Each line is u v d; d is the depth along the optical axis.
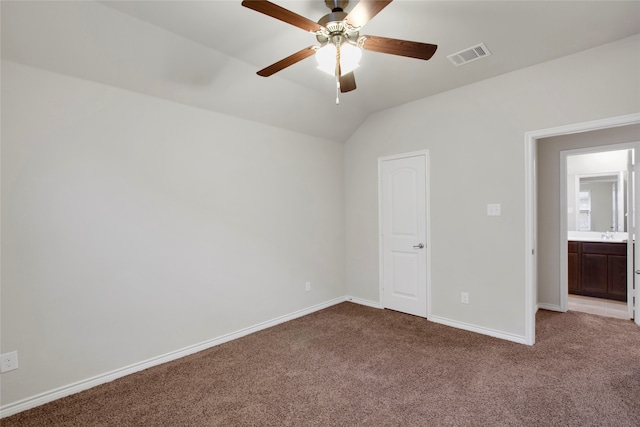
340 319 3.57
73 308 2.17
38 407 2.00
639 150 3.22
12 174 1.94
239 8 1.92
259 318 3.30
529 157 2.76
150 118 2.53
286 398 2.06
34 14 1.79
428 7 1.91
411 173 3.60
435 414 1.87
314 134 3.90
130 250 2.43
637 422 1.77
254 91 2.94
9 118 1.93
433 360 2.54
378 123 3.90
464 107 3.13
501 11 1.96
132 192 2.44
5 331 1.92
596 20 2.07
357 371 2.39
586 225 4.97
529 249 2.78
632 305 3.45
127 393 2.15
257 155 3.31
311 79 2.95
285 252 3.58
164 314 2.61
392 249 3.82
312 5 1.88
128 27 2.04
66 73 2.12
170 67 2.39
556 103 2.62
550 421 1.79
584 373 2.29
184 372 2.43
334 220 4.19
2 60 1.90
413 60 2.59
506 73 2.86
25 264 1.99
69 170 2.15
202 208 2.86
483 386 2.15
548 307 3.87
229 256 3.06
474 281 3.10
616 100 2.37
